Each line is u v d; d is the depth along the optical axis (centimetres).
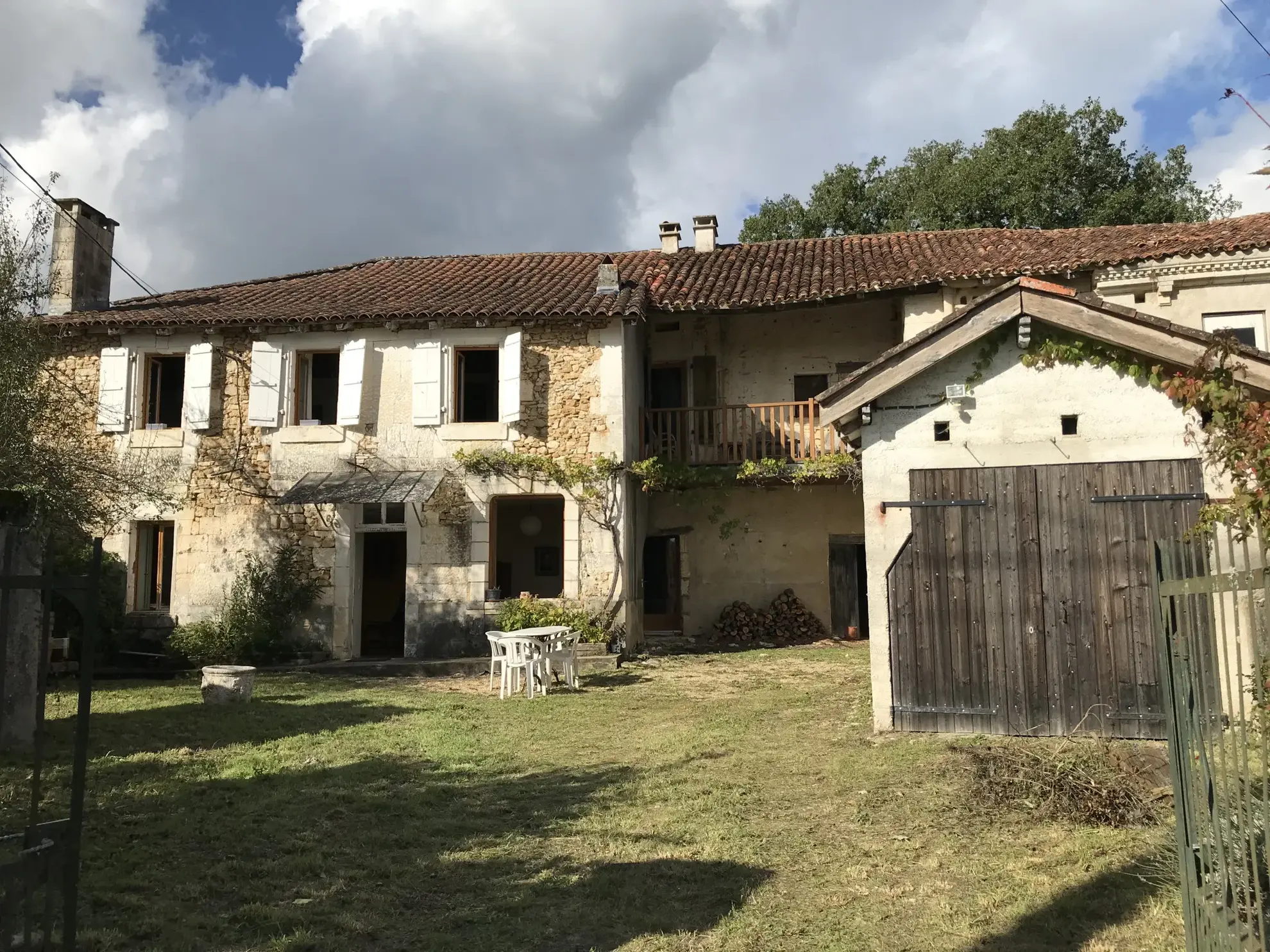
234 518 1475
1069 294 729
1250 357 673
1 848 486
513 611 1384
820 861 490
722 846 513
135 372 1509
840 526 1647
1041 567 738
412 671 1319
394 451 1457
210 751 759
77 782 346
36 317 1101
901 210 2695
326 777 675
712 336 1706
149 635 1465
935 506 768
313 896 448
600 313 1406
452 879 473
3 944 309
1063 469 740
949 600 758
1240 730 303
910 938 394
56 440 1168
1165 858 465
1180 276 1280
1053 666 727
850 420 815
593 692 1105
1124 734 704
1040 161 2467
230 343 1506
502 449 1438
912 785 615
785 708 948
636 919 419
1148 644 707
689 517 1689
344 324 1456
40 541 784
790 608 1634
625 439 1443
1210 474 707
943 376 778
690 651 1512
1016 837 515
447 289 1603
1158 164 2534
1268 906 347
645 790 632
